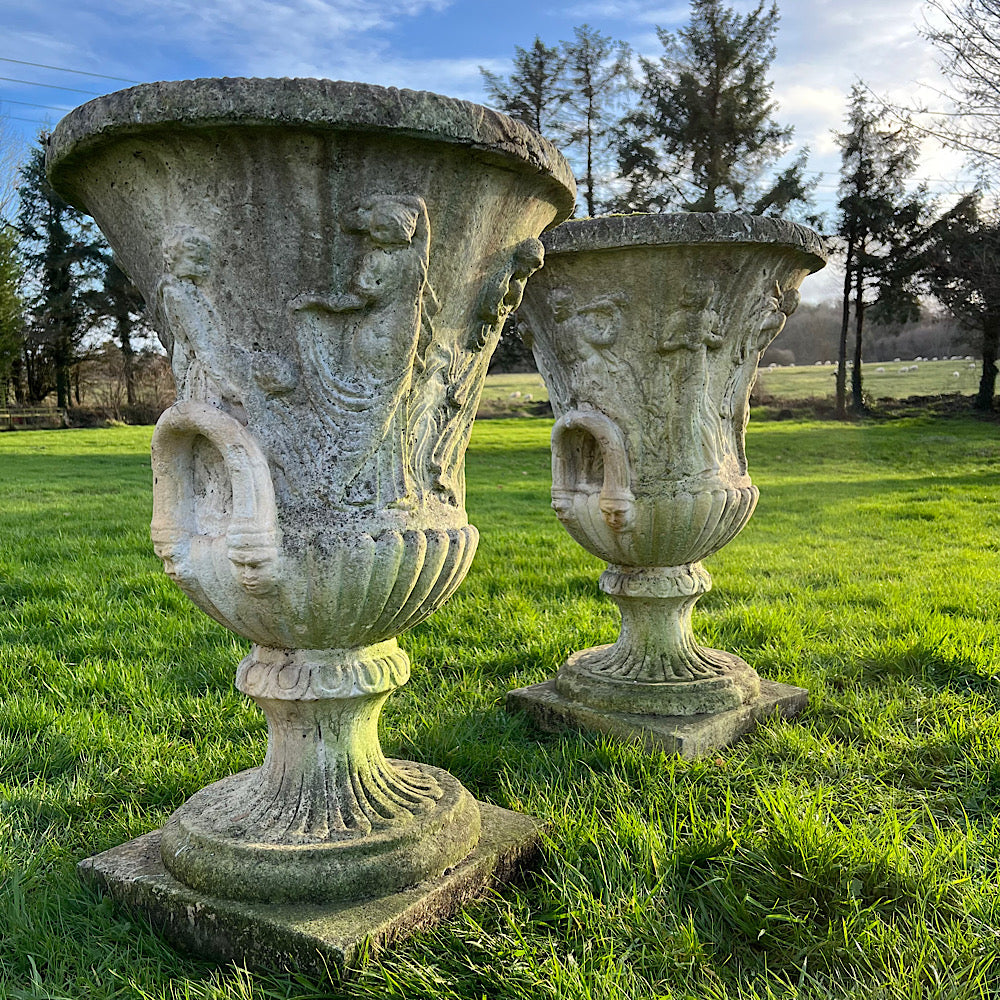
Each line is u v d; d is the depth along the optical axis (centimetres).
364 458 192
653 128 2184
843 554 681
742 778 285
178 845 209
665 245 277
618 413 304
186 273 187
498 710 350
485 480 1284
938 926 203
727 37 2134
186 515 201
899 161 2181
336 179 179
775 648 415
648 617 341
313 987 179
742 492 321
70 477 1222
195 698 354
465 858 217
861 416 2219
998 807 263
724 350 306
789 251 298
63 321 2573
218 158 178
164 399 2620
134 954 195
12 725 327
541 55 2198
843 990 181
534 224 225
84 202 215
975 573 582
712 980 188
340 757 219
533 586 552
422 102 173
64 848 243
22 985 184
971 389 2497
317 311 187
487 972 185
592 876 223
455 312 208
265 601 193
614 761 294
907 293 2223
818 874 214
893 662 382
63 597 509
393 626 211
